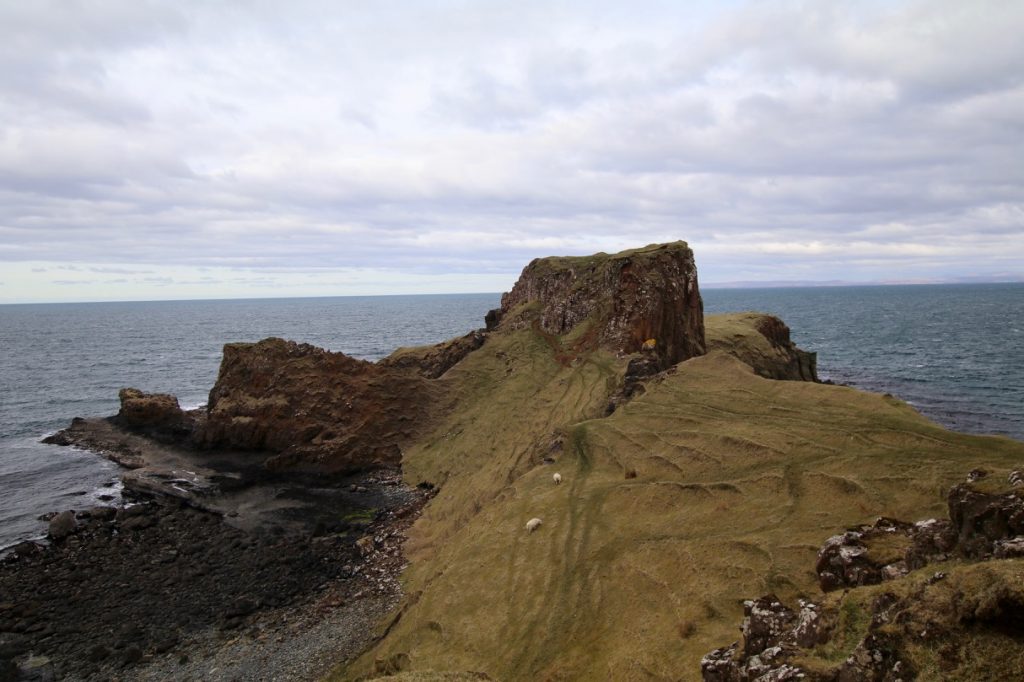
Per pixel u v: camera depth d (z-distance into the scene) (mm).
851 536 21484
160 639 37000
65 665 34719
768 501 31516
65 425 92062
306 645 35375
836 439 35312
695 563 28234
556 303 91062
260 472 68250
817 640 15664
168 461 71750
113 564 47000
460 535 43000
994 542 15281
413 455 70188
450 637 30828
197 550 49188
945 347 150375
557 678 25031
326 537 51469
